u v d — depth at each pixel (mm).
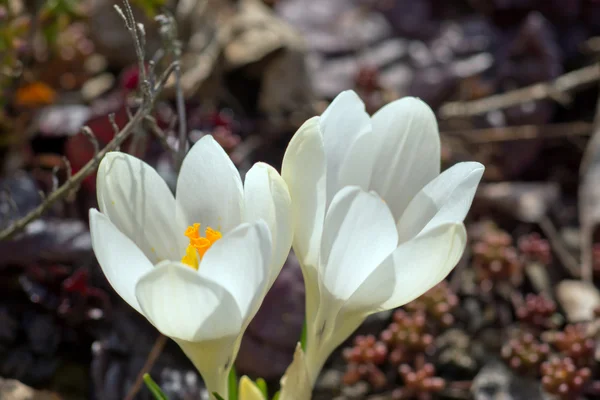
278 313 543
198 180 442
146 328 539
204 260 416
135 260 421
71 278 529
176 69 482
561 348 552
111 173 436
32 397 514
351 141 448
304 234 440
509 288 577
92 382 535
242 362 542
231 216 442
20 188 563
